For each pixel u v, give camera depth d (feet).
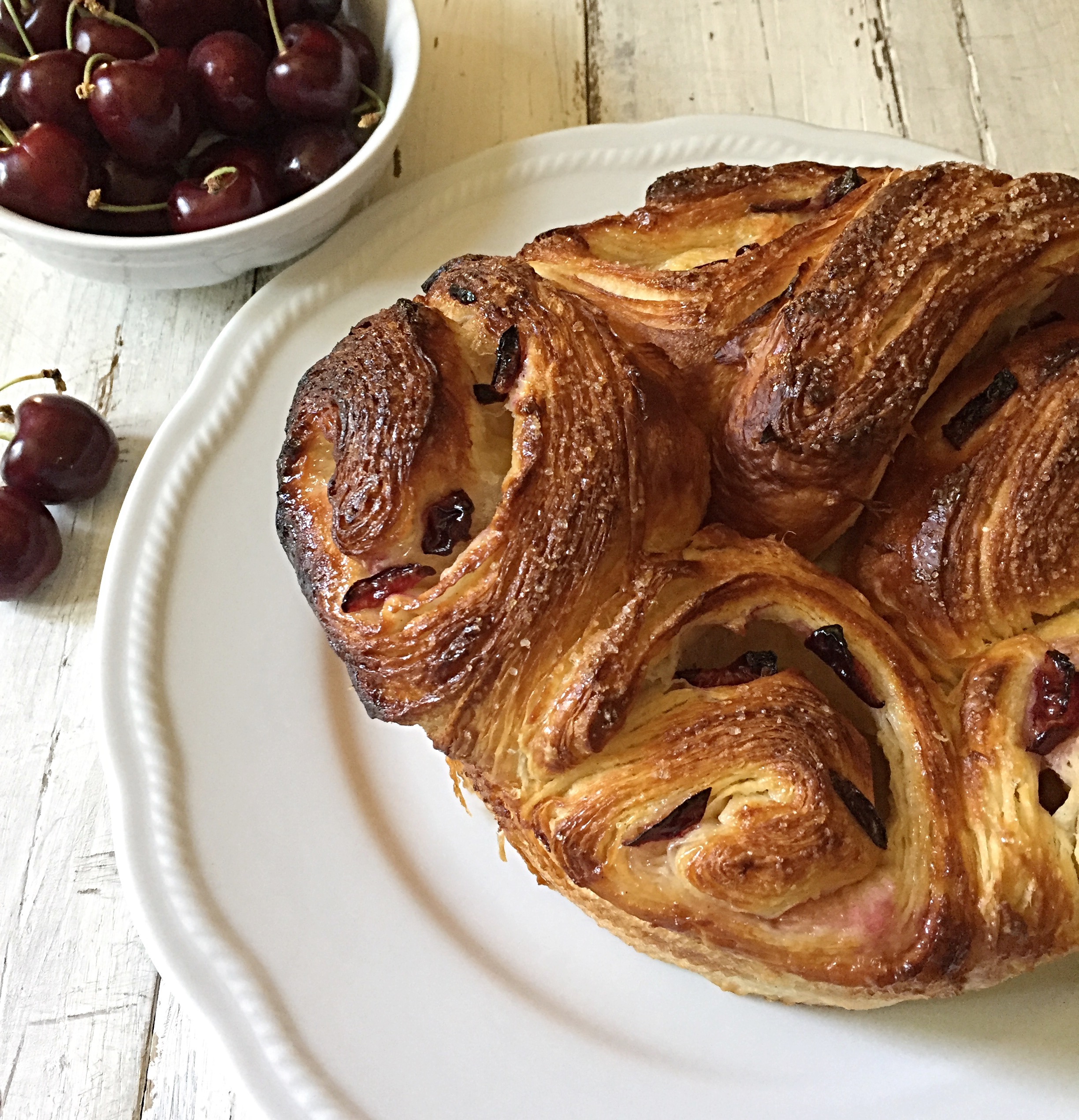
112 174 1.31
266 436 1.29
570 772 1.00
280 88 1.31
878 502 1.07
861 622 1.03
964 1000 1.09
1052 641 1.03
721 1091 1.07
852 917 0.99
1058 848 0.99
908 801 1.01
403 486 1.01
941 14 1.54
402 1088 1.07
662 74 1.52
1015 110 1.49
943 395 1.07
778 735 0.99
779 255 1.09
